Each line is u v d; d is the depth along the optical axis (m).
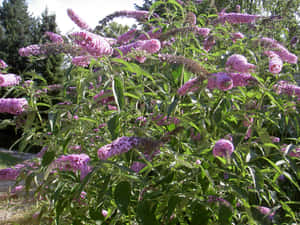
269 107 1.54
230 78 1.17
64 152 1.31
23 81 1.56
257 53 1.73
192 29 1.59
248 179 1.40
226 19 1.88
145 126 1.34
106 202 1.29
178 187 1.26
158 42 1.37
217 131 1.42
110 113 1.42
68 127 1.33
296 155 1.34
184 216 1.35
